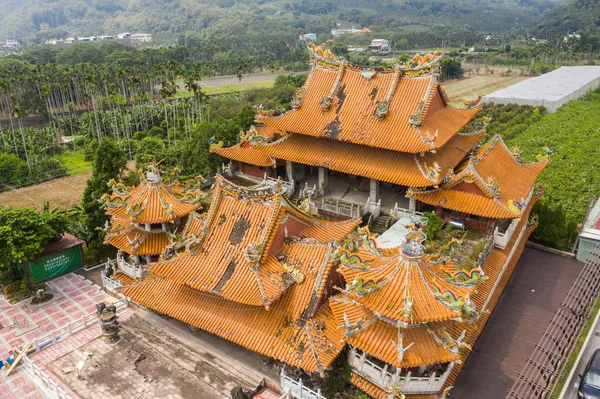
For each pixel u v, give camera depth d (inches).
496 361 1178.6
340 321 969.5
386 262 956.6
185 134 3695.9
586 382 1127.6
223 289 1040.8
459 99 5344.5
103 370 1129.4
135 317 1321.4
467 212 1369.3
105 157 1910.7
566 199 2289.6
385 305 880.9
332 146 1663.4
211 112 4089.6
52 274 1633.9
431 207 1584.6
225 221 1161.4
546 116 4079.7
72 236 1728.6
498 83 6525.6
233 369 1111.0
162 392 1054.4
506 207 1333.7
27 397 1119.6
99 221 1770.4
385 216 1625.2
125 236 1419.8
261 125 2039.9
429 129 1518.2
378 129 1547.7
